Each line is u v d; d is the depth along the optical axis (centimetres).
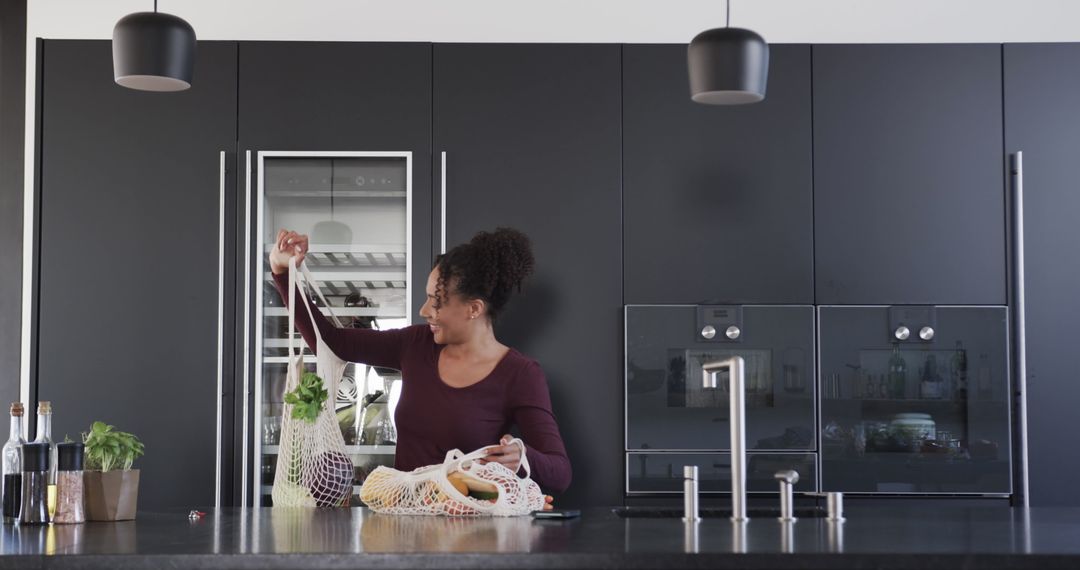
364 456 345
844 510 254
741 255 349
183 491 340
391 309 348
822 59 354
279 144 348
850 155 352
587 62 352
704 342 347
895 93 354
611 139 350
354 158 349
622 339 347
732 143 351
